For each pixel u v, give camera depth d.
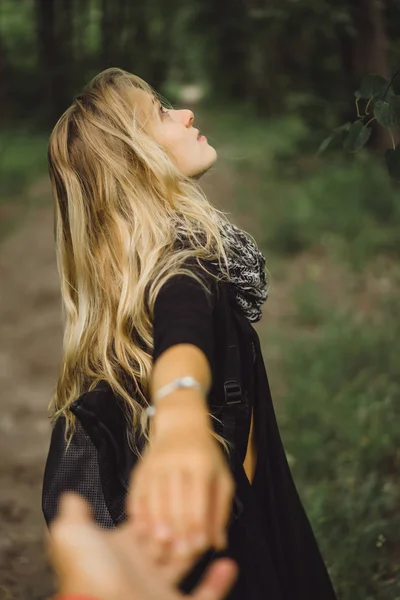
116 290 2.15
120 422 2.08
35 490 5.84
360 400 6.48
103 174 2.19
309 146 13.71
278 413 6.65
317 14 9.05
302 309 9.28
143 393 2.07
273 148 22.73
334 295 10.07
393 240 11.62
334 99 10.83
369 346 7.62
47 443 6.66
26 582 4.63
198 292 1.69
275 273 11.15
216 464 0.96
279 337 8.59
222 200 16.91
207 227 2.09
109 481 2.05
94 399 2.07
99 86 2.34
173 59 36.12
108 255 2.15
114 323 2.14
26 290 11.41
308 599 2.22
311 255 11.85
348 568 3.97
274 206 14.98
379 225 12.57
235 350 2.03
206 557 1.96
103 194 2.18
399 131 13.77
